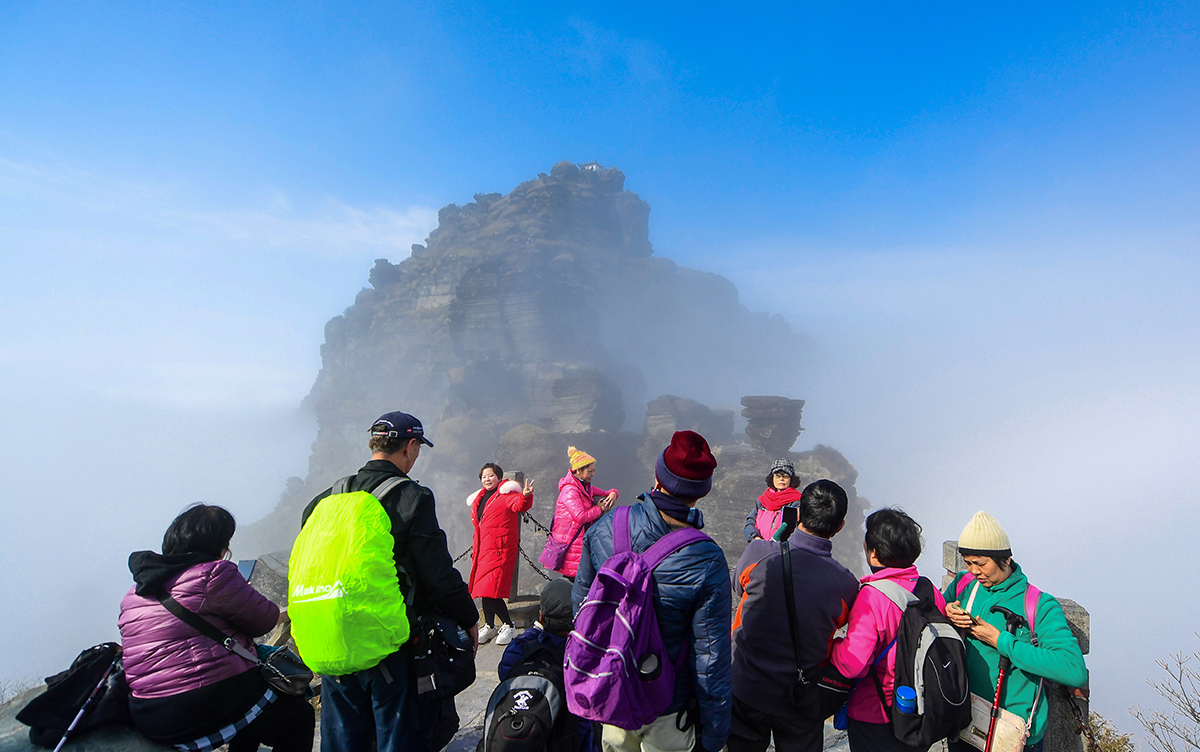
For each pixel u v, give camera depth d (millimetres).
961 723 3133
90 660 3463
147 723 3215
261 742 3666
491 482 7770
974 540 3600
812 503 3484
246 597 3469
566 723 3041
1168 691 6211
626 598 2758
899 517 3635
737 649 3562
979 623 3391
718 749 2883
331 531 3004
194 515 3580
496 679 6398
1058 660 3199
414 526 3248
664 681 2768
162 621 3281
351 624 2867
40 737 3209
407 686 3150
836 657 3309
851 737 3555
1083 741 4047
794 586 3348
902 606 3324
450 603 3301
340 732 3223
